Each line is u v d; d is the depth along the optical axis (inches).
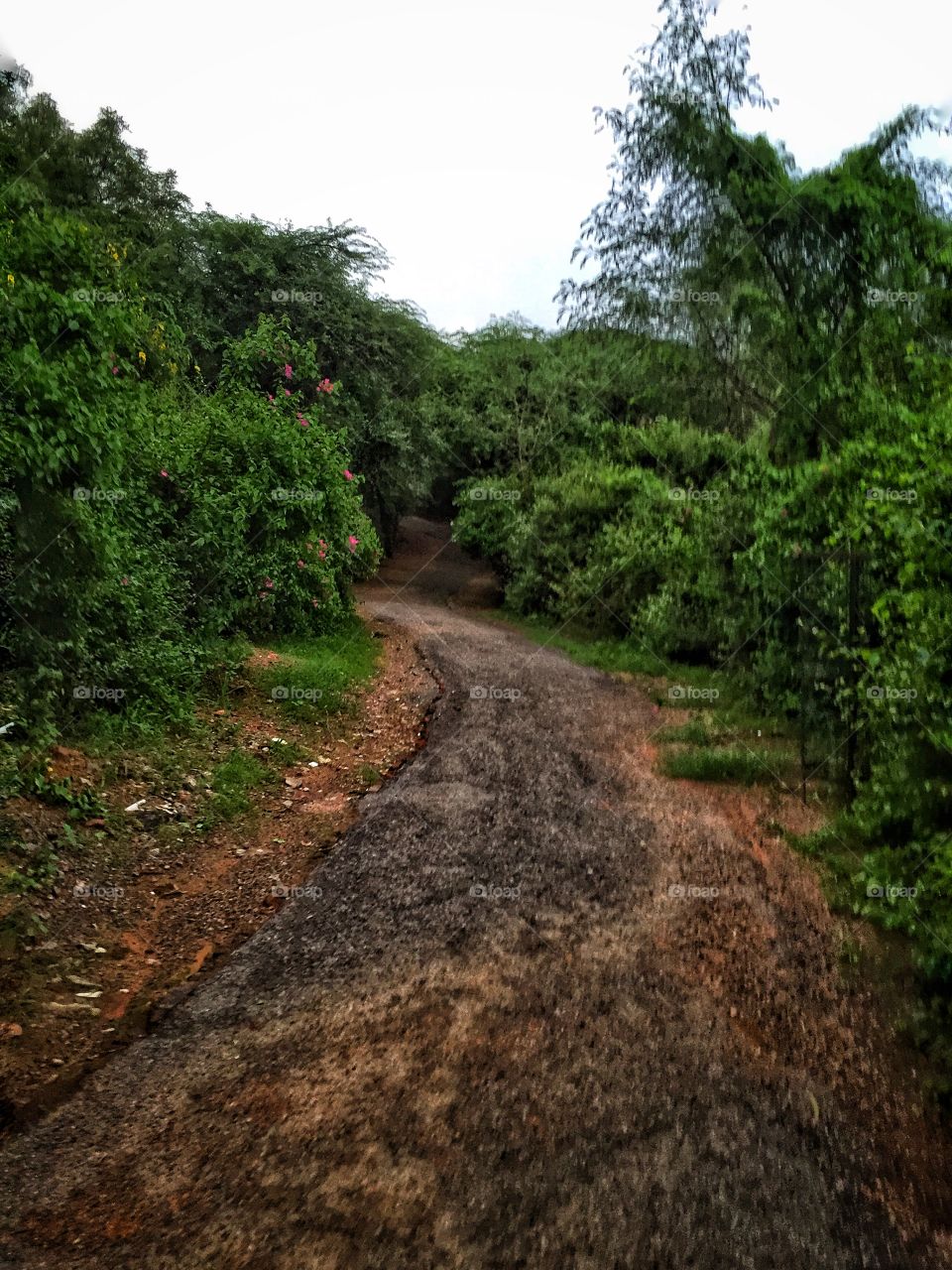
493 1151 103.6
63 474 200.7
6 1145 101.4
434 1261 88.3
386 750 275.9
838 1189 100.9
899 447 178.2
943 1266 91.6
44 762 184.7
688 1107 112.7
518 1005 134.2
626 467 627.2
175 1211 93.0
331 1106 110.3
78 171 679.7
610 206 428.5
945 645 147.4
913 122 321.4
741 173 359.6
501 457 921.5
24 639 195.8
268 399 392.2
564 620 576.7
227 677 293.6
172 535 320.2
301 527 380.8
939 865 140.2
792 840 197.2
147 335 326.0
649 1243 92.0
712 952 151.4
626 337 478.0
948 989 132.8
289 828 207.3
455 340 1090.7
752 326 377.7
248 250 724.7
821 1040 127.9
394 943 152.3
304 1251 88.6
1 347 182.9
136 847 181.5
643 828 207.0
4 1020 124.0
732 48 367.6
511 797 226.8
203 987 137.7
